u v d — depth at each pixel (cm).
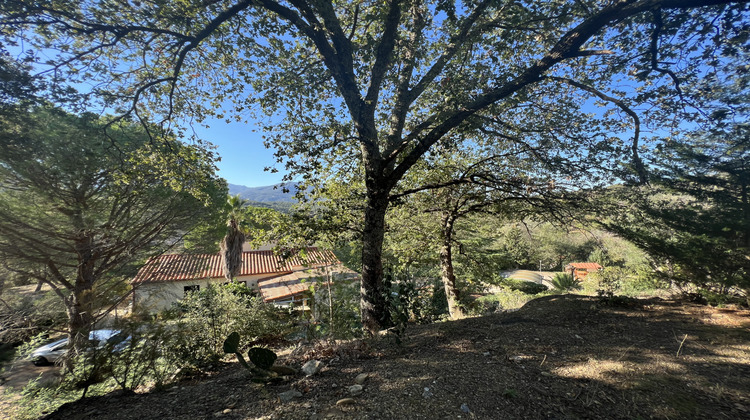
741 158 502
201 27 661
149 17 557
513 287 1855
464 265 1288
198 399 302
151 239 1109
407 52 685
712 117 527
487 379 289
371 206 662
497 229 1446
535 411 232
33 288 1152
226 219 1479
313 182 747
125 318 402
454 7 543
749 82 527
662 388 261
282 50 712
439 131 612
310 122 660
